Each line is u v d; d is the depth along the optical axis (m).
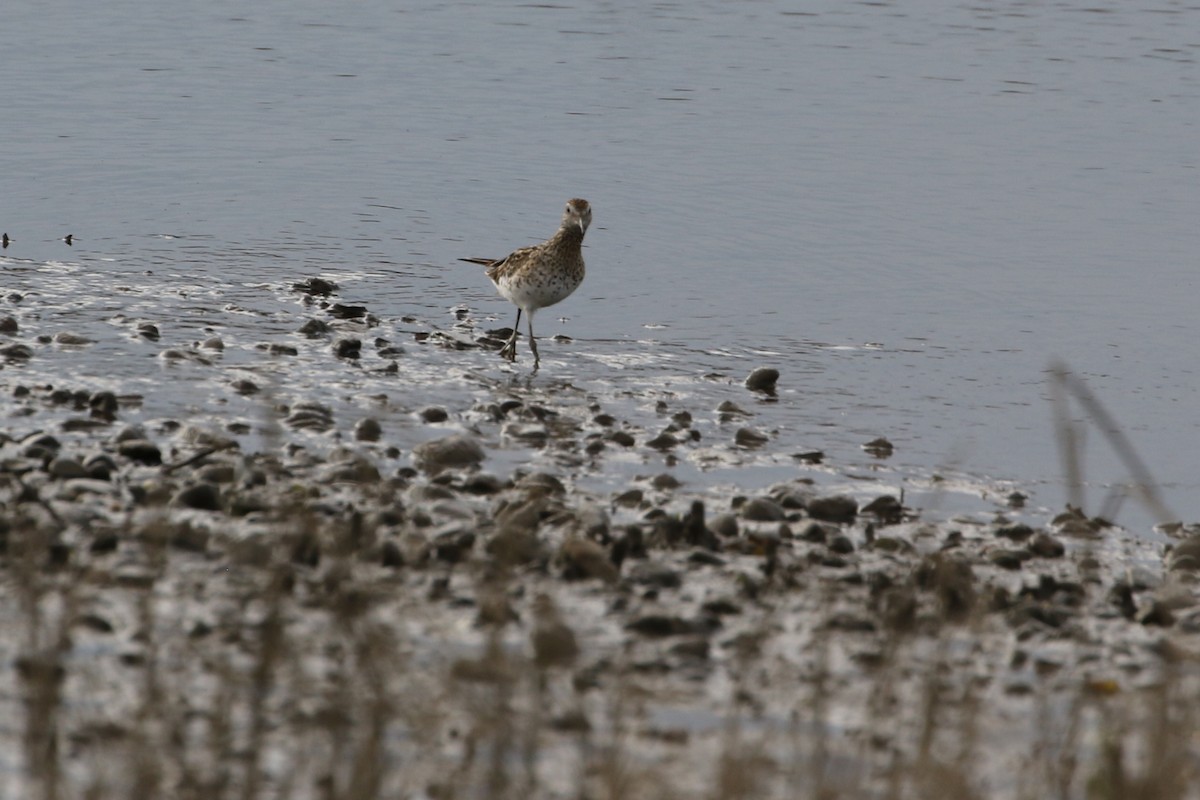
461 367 17.36
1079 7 43.88
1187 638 10.39
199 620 9.16
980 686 9.37
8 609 9.30
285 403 15.43
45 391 15.15
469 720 8.27
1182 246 23.80
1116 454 15.57
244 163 26.92
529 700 8.58
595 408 16.11
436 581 10.18
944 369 18.16
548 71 35.22
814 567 11.38
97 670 8.52
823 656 8.88
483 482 12.92
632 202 25.36
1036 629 10.26
